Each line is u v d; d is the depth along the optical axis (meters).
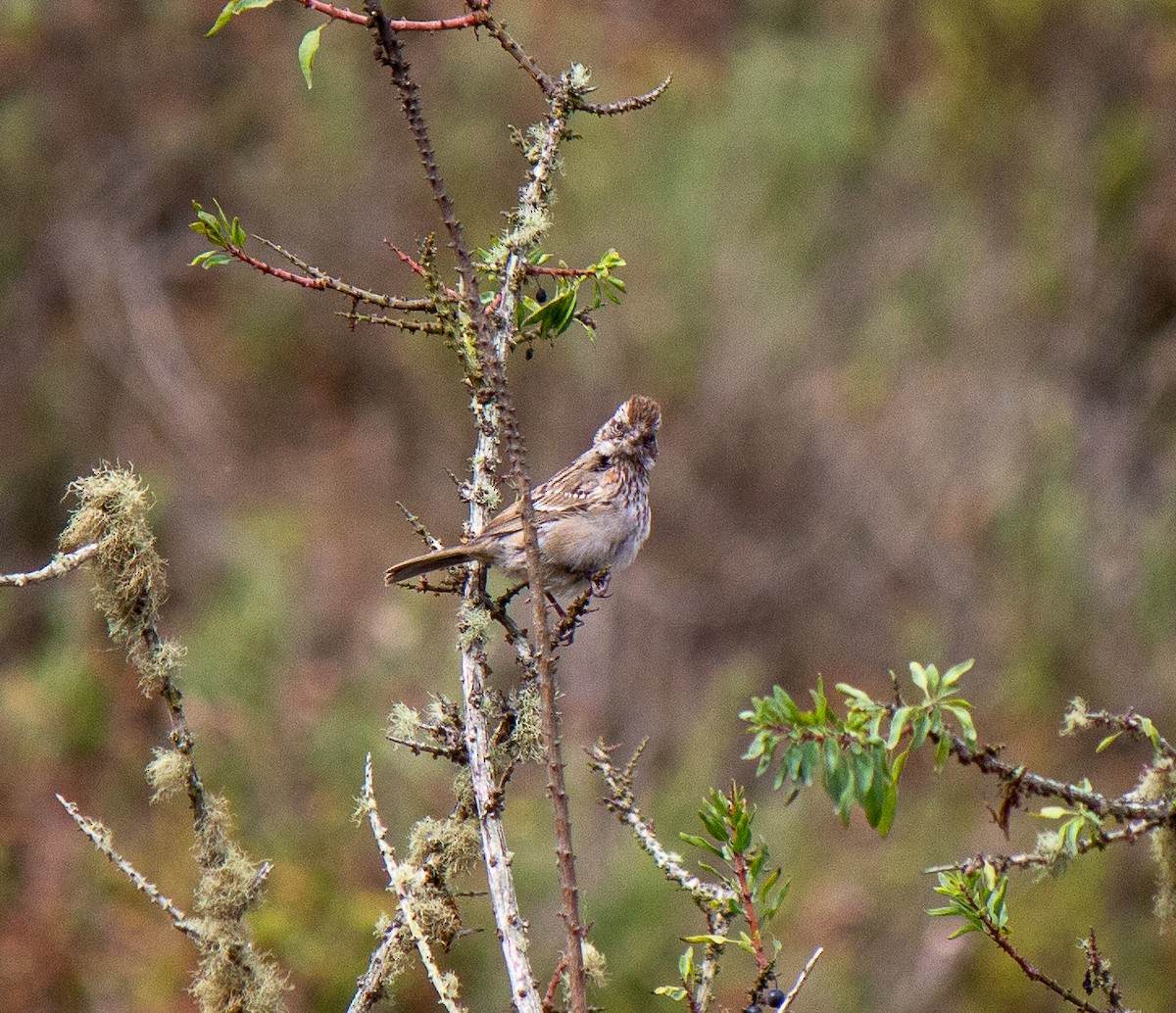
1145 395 16.47
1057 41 17.36
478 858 4.54
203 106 20.62
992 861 4.21
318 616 15.40
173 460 18.59
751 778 14.02
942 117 17.83
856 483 16.66
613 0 19.73
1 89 20.56
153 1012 10.24
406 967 4.44
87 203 20.30
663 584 16.66
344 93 19.50
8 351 19.44
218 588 16.38
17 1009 10.30
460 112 18.69
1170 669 14.10
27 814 11.46
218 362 19.45
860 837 13.09
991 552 15.61
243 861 4.32
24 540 18.59
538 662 4.05
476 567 4.80
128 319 19.55
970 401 16.69
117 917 10.81
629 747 14.95
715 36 20.02
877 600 16.36
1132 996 11.48
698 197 17.89
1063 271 17.06
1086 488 15.69
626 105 5.04
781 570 16.62
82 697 11.98
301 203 19.56
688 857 10.77
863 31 19.11
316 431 18.91
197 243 20.28
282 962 9.55
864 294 17.89
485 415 4.90
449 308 4.86
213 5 20.64
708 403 17.39
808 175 18.16
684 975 4.14
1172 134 16.97
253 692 11.79
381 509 17.94
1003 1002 11.61
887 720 3.85
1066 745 13.95
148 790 11.78
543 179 5.04
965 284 17.42
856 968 11.90
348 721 11.27
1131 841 4.10
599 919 9.84
